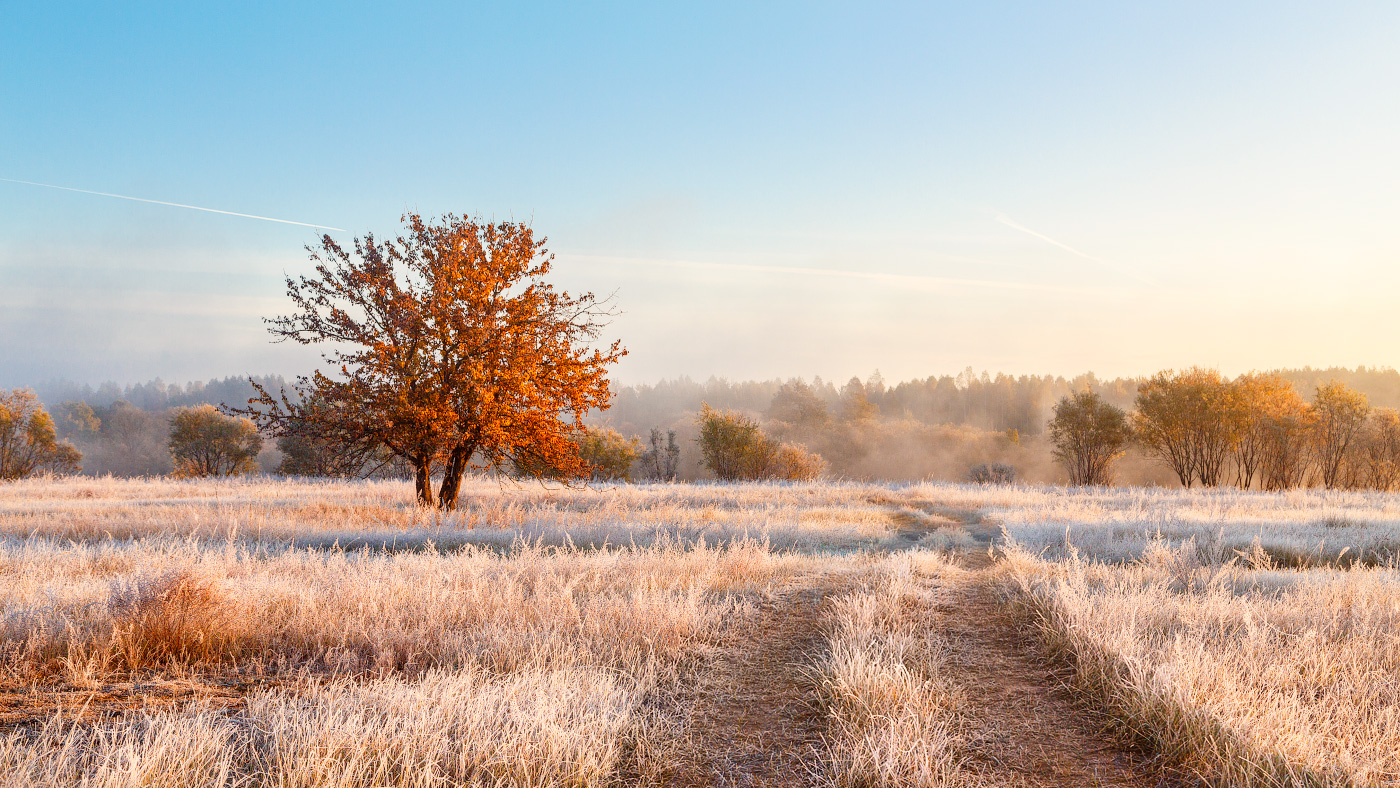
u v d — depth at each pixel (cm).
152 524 1319
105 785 309
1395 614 605
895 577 786
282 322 1543
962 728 422
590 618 616
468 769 354
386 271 1566
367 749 357
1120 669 465
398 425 1538
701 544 1027
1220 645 514
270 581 739
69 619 557
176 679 493
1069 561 928
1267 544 1127
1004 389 15850
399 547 1186
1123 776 362
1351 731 374
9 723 399
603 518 1525
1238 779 336
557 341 1680
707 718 451
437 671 504
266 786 325
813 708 460
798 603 753
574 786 348
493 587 733
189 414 5756
